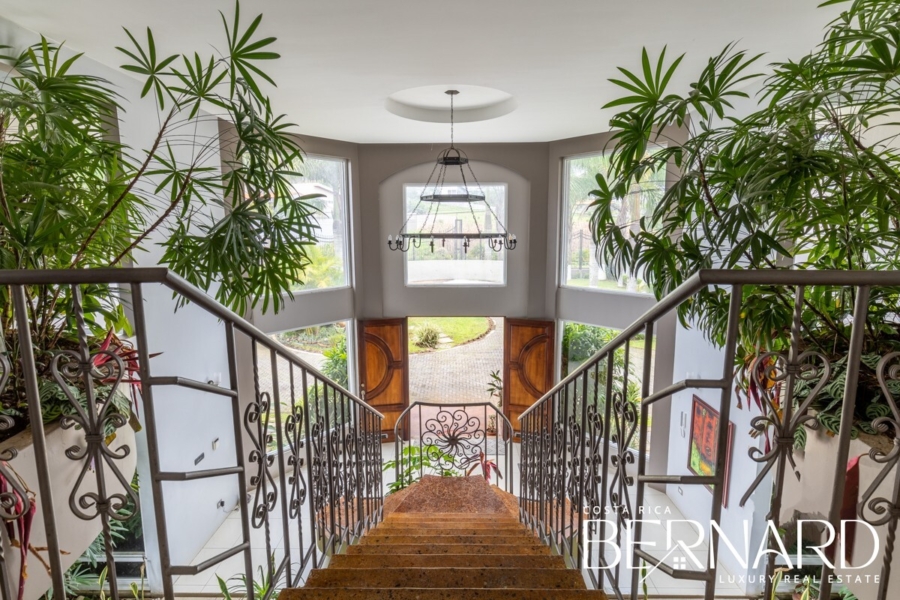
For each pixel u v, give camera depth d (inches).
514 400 289.7
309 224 116.6
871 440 56.7
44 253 74.9
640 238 88.0
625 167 85.7
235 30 86.9
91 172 86.2
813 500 65.7
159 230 167.6
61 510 62.2
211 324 205.5
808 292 76.4
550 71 145.2
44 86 75.5
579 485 75.2
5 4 101.0
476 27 114.6
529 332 279.6
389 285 283.1
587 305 263.6
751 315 77.4
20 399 64.4
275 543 192.9
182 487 182.2
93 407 43.5
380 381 287.1
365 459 133.5
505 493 185.0
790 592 152.6
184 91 92.1
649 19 110.6
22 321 40.2
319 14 107.3
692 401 201.5
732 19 110.4
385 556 83.7
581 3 102.6
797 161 63.2
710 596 46.7
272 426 243.8
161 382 43.5
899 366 40.5
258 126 94.7
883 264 80.3
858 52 99.0
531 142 265.4
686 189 80.4
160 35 117.3
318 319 265.0
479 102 203.5
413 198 277.4
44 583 58.7
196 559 186.5
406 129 226.4
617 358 251.1
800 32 117.3
